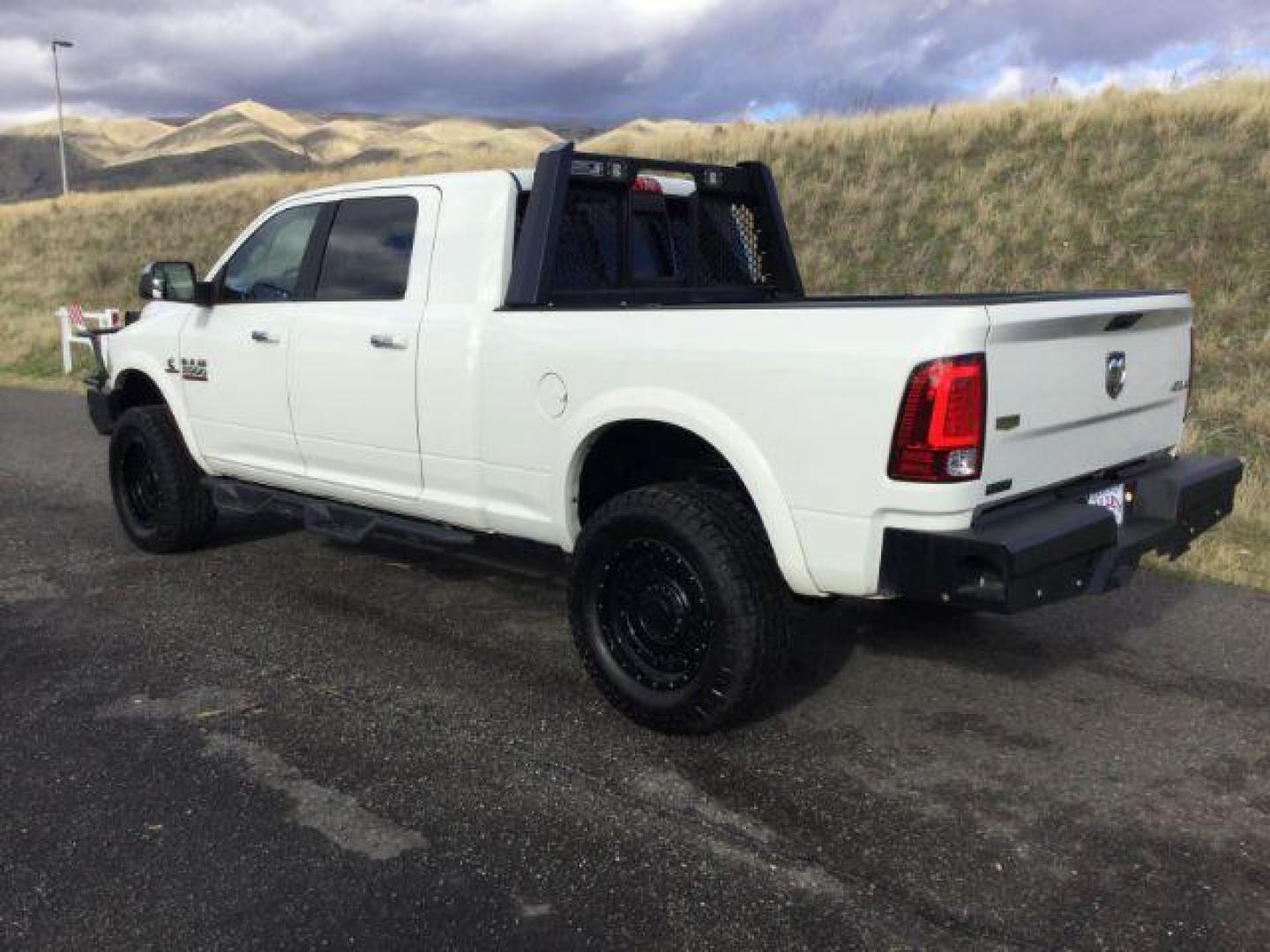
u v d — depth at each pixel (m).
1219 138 14.83
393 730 4.19
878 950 2.88
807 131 19.16
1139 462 4.45
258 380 5.68
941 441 3.38
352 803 3.63
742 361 3.78
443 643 5.12
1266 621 5.34
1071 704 4.42
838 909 3.05
